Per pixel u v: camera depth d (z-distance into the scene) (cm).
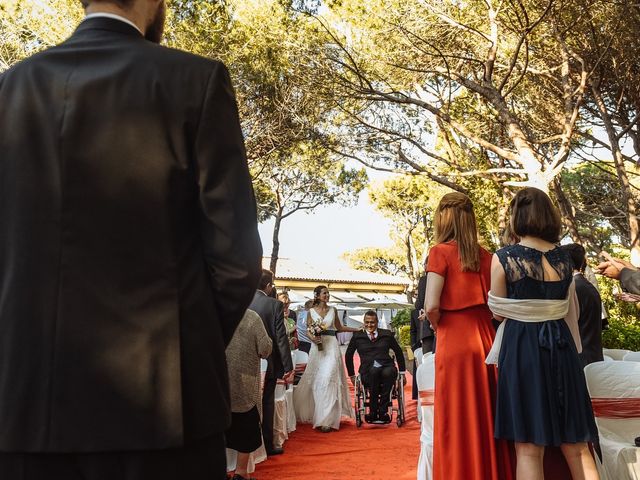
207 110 157
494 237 1886
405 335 2006
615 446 394
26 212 152
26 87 160
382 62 1520
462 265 402
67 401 145
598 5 1397
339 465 657
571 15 1408
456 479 384
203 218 155
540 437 340
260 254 158
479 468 382
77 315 148
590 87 1580
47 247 150
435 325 411
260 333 524
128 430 145
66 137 153
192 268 155
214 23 1530
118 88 156
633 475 384
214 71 162
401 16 1451
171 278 152
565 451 352
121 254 150
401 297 3922
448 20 1402
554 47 1498
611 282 1636
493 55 1380
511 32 1459
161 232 152
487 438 388
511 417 356
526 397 349
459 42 1505
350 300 3406
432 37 1485
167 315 150
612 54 1466
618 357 576
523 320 358
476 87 1412
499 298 364
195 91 158
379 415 911
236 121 163
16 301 150
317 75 1518
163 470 148
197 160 155
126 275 150
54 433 143
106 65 159
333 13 1495
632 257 1499
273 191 2984
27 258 150
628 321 1516
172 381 148
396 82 1630
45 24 1412
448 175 1809
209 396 154
